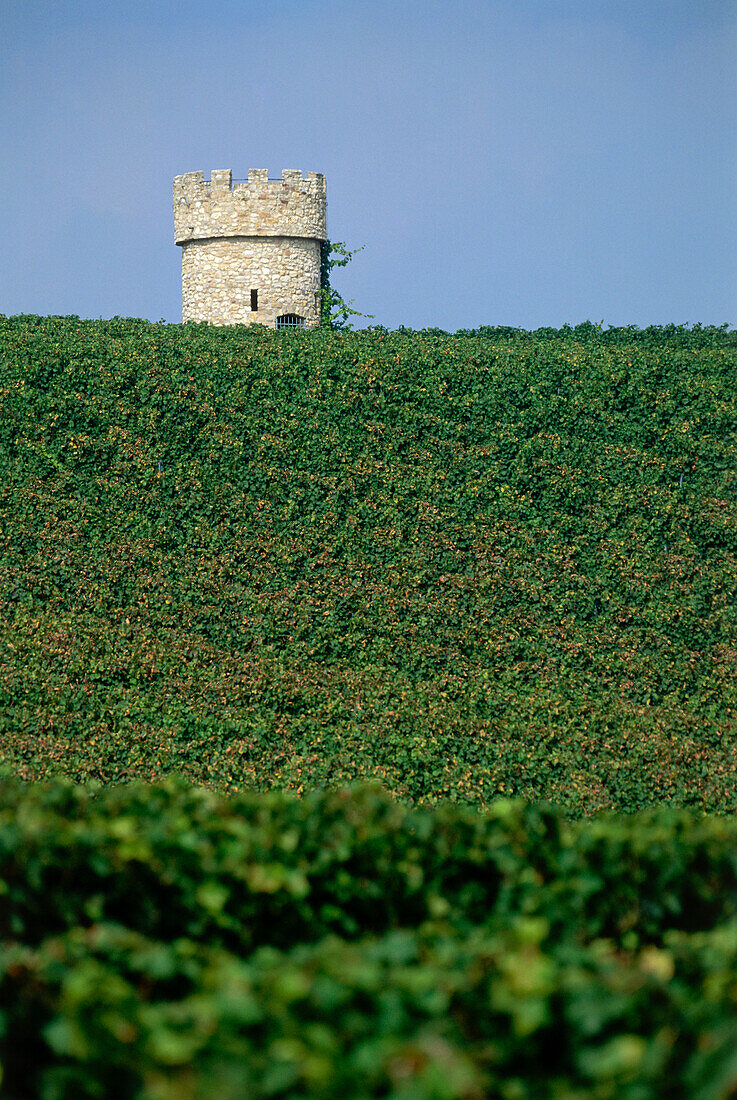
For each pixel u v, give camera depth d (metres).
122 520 95.12
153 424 101.62
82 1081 18.38
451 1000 20.33
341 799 31.02
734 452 107.50
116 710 75.12
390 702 79.31
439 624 89.31
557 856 28.89
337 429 104.62
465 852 29.03
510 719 79.06
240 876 27.02
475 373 110.69
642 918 28.34
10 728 72.12
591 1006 19.19
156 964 21.61
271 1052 17.66
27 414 100.25
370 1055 17.48
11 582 86.62
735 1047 17.58
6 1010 20.89
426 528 97.88
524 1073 19.34
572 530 100.44
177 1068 17.64
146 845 26.89
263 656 84.00
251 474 100.25
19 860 26.31
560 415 109.81
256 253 160.12
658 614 92.44
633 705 83.19
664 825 31.03
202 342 118.19
